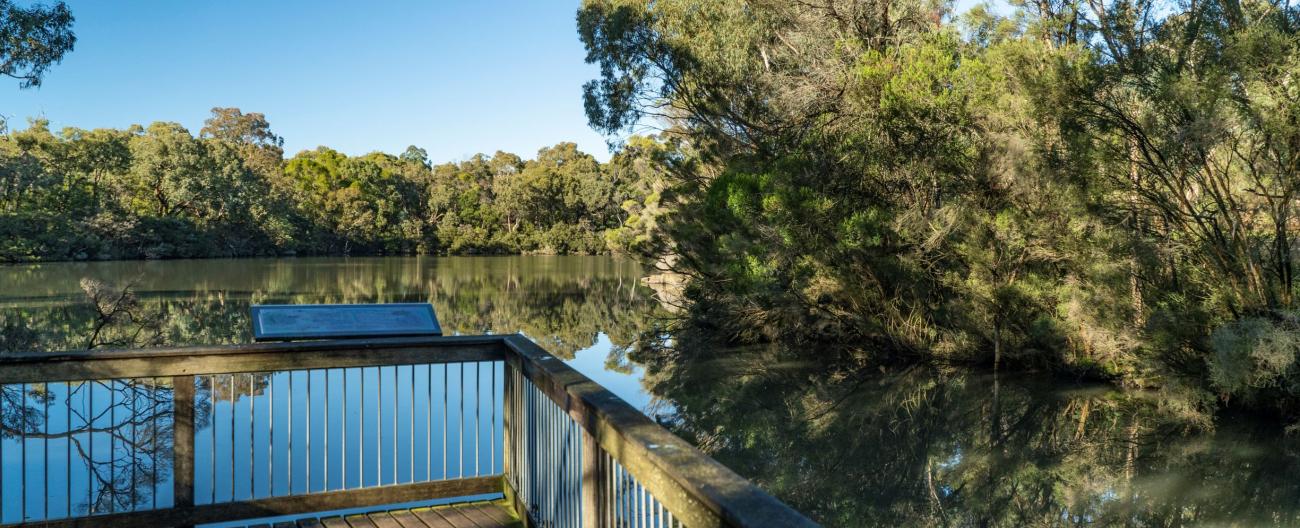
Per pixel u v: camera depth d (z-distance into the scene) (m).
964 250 10.19
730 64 14.35
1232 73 7.12
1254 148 7.38
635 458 1.71
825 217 10.53
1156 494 5.57
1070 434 7.35
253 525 3.05
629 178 66.00
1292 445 6.85
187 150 47.97
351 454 5.71
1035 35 8.61
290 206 57.91
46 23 16.06
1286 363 7.14
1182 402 8.05
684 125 17.62
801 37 13.39
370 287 26.84
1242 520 5.00
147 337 12.63
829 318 12.67
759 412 8.38
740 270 11.46
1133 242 8.21
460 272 38.09
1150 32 7.87
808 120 12.29
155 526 2.97
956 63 9.95
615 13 16.02
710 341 14.29
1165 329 8.23
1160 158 7.57
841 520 5.10
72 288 21.92
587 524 2.16
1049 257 9.59
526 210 70.00
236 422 6.74
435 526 3.02
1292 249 7.70
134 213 43.66
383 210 65.75
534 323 17.06
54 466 5.41
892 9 12.95
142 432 6.42
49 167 39.78
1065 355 10.28
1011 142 8.80
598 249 66.88
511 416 3.30
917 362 11.78
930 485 5.85
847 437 7.25
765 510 1.18
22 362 2.74
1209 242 8.05
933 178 10.16
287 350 3.07
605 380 10.35
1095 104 7.62
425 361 3.27
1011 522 5.04
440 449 5.81
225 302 19.72
